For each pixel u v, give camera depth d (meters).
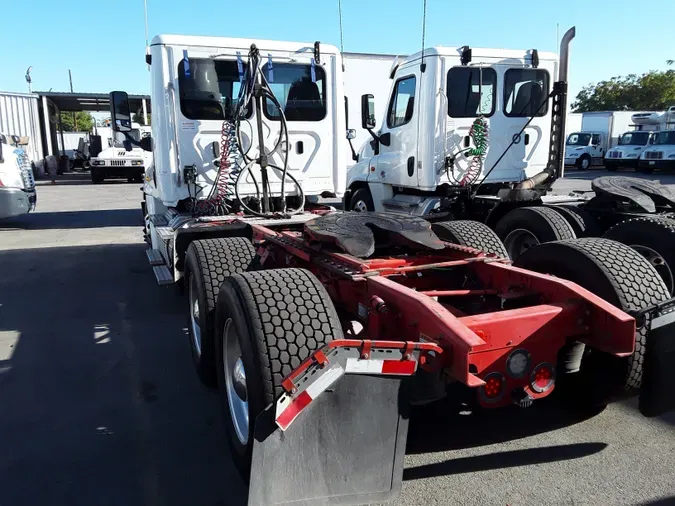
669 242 4.48
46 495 2.99
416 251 4.00
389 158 8.52
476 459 3.23
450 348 2.50
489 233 4.62
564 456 3.26
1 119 25.64
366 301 3.36
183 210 6.24
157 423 3.74
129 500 2.95
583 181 22.61
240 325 2.76
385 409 2.51
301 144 6.34
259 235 5.03
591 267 3.31
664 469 3.12
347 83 13.58
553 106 7.18
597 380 3.29
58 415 3.86
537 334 2.88
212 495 2.98
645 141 28.80
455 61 7.36
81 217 14.40
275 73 6.12
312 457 2.45
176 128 5.84
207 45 5.82
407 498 2.89
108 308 6.39
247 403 2.87
